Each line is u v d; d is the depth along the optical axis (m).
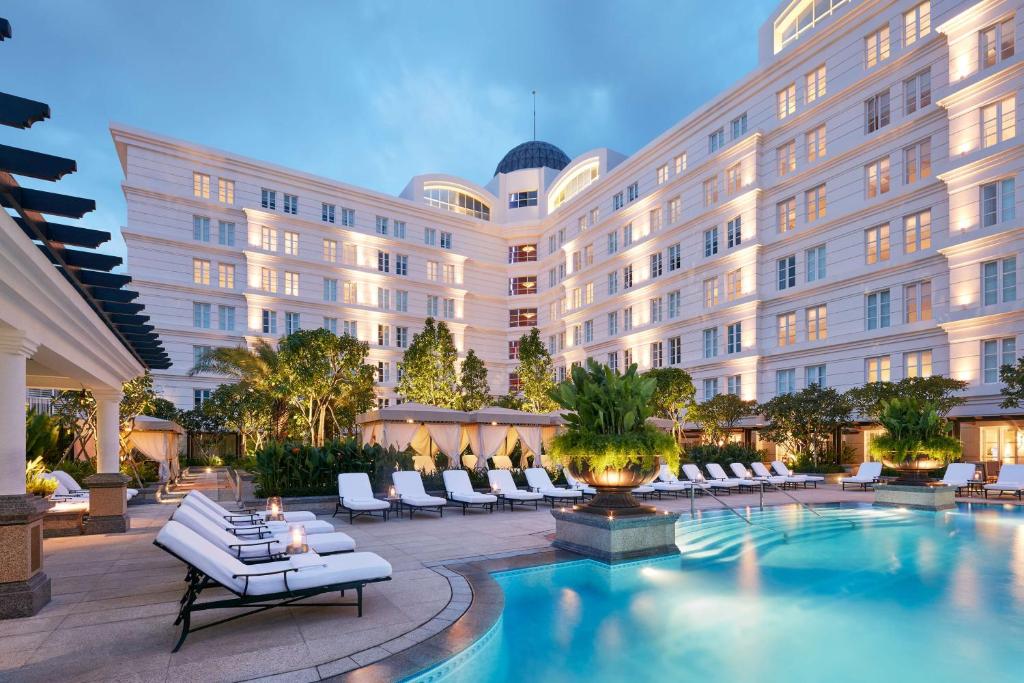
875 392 22.33
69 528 10.83
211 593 6.54
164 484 18.88
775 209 30.53
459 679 4.79
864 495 18.52
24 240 4.99
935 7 24.25
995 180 21.56
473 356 26.45
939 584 7.73
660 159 38.41
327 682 4.18
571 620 6.25
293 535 6.09
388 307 44.94
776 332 30.03
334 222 43.62
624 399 9.01
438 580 7.05
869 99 26.70
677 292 36.16
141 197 35.88
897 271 24.83
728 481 19.19
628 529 8.45
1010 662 5.19
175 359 35.91
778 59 30.31
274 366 30.03
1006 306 20.77
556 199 52.19
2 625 5.39
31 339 6.04
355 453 16.16
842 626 6.11
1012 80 21.20
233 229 39.03
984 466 20.48
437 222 48.69
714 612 6.52
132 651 4.75
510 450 20.66
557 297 48.31
